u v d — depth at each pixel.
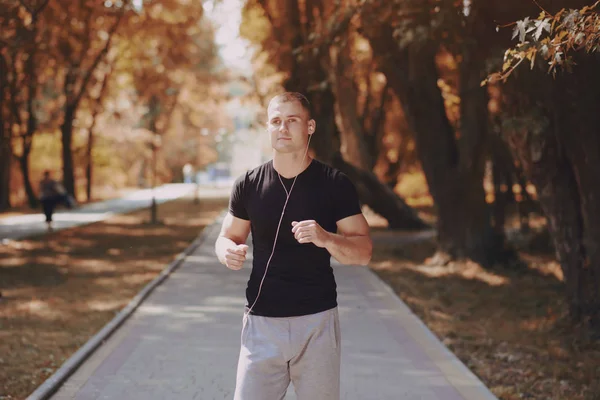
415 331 9.20
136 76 42.75
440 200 16.78
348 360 7.70
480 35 9.39
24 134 39.97
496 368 7.95
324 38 12.16
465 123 16.33
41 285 13.70
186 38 30.56
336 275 14.72
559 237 9.51
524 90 8.71
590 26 4.87
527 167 9.42
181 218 36.16
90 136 50.53
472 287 14.04
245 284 13.62
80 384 6.78
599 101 8.34
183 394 6.46
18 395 6.46
